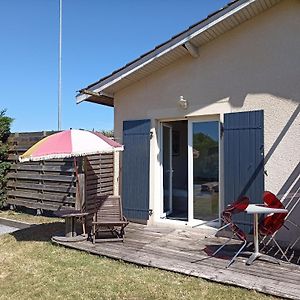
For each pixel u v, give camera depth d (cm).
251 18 656
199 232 709
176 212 884
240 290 423
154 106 780
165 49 698
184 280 459
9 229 852
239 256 541
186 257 540
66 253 588
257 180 629
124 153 816
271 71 634
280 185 619
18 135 1006
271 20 636
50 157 585
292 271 473
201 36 676
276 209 486
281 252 553
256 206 514
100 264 530
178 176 931
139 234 691
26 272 502
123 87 824
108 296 417
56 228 783
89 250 584
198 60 720
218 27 659
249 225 627
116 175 856
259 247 593
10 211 1024
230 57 679
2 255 591
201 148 735
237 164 653
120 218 664
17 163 1003
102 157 838
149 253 562
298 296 390
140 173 788
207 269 483
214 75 698
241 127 652
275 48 630
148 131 779
